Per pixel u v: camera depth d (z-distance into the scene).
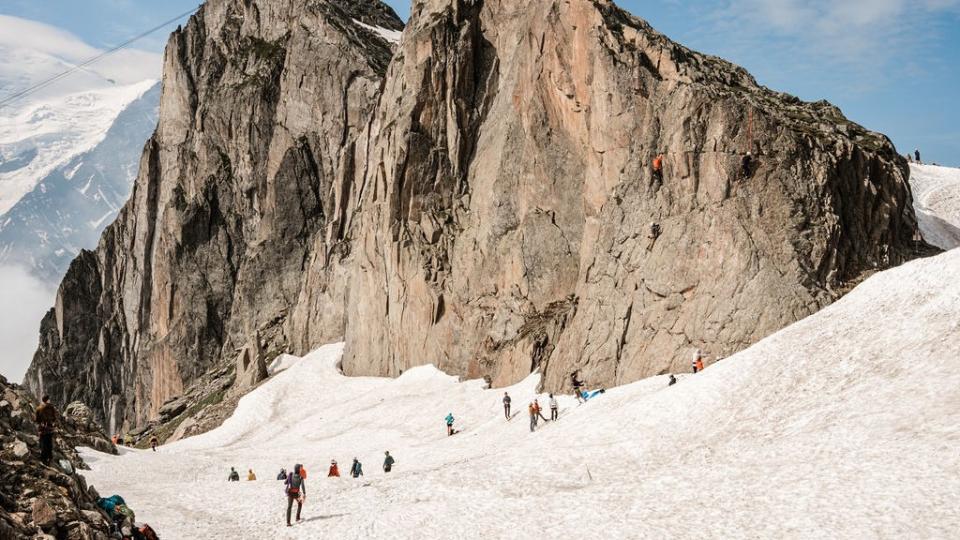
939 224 96.00
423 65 97.56
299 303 117.56
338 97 135.12
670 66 72.19
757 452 42.53
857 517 33.47
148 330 156.25
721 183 64.94
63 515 35.19
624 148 73.31
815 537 33.00
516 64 93.06
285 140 140.12
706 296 62.94
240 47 156.88
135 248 163.00
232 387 113.94
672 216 67.06
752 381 50.38
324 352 108.12
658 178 69.25
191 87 158.75
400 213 97.12
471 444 65.69
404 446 71.75
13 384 50.00
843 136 68.00
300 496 48.53
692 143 67.06
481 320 86.31
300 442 83.19
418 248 94.50
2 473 36.31
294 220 135.50
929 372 43.25
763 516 35.59
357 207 112.81
